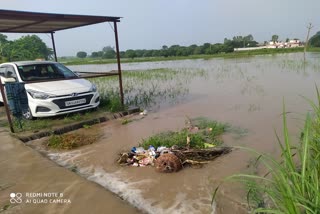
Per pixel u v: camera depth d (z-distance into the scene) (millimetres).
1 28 7629
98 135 5934
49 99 6508
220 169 3938
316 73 13906
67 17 5957
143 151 4543
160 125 6406
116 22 7152
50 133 6027
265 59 29469
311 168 2250
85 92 7082
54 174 3961
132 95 10398
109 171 4109
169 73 19016
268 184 3123
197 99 9273
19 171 4121
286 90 9672
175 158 4016
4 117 7676
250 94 9461
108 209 3037
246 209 2939
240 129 5648
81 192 3420
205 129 5738
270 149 4488
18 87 6488
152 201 3223
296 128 5426
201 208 3027
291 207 1838
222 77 15219
